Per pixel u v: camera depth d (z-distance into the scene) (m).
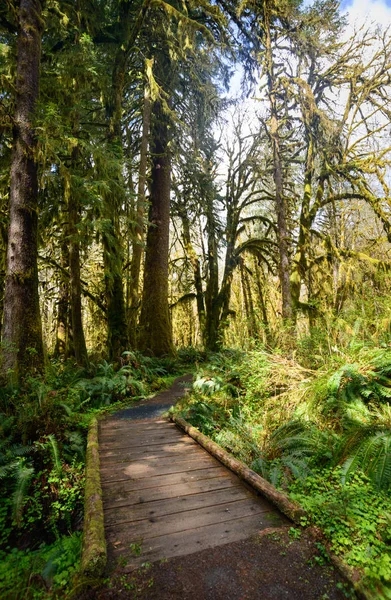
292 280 15.65
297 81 12.77
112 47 12.36
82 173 9.41
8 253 7.19
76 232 9.96
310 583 2.43
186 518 3.20
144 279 15.12
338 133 14.11
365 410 5.23
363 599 2.28
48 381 6.87
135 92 14.22
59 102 9.54
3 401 5.67
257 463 4.41
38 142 7.30
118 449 5.08
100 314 16.19
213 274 19.75
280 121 13.34
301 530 3.00
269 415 5.98
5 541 3.62
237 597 2.30
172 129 14.23
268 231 19.28
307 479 3.92
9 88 7.33
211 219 18.75
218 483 3.93
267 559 2.65
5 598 2.64
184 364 14.65
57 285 13.64
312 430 5.16
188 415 6.60
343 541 2.81
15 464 4.23
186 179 17.41
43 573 2.83
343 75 15.07
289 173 19.05
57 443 4.97
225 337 14.51
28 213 7.28
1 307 9.05
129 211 10.98
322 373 6.45
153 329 14.48
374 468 3.72
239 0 12.02
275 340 10.27
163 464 4.50
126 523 3.11
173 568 2.54
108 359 11.11
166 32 11.98
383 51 13.62
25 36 7.55
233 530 3.00
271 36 13.17
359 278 12.80
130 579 2.44
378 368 5.93
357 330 7.92
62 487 4.48
